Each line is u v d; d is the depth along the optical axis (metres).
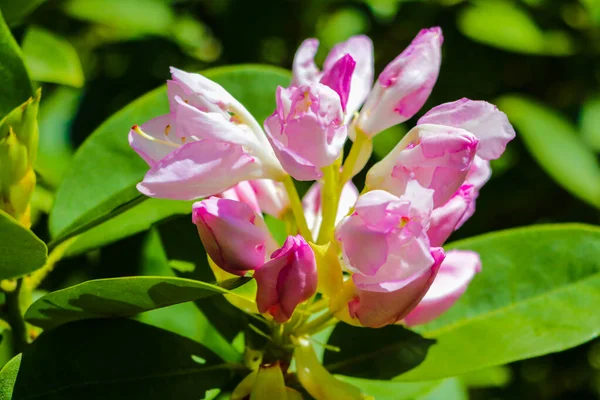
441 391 0.72
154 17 0.95
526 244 0.65
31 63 0.70
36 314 0.60
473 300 0.65
